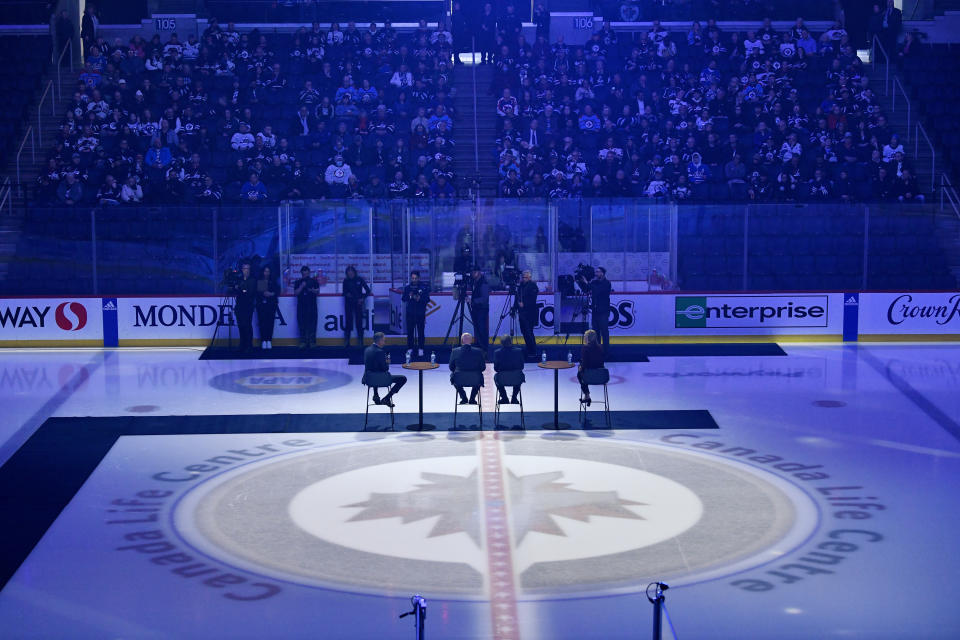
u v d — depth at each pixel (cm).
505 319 2433
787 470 1400
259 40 3058
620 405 1783
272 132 2830
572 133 2842
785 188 2647
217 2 3281
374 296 2481
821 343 2444
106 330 2397
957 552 1098
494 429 1625
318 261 2472
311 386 1955
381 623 929
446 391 1912
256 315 2411
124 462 1444
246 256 2473
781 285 2506
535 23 3225
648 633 909
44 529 1177
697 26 3134
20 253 2478
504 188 2666
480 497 1289
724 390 1897
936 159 2930
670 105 2897
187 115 2830
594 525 1185
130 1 3294
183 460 1455
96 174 2725
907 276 2528
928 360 2200
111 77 2967
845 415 1702
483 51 3195
